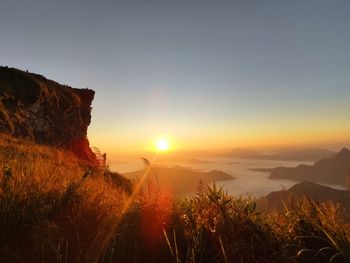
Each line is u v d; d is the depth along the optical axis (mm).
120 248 3195
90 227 3633
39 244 3189
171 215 3814
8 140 20766
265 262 3037
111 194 5656
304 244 3119
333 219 3254
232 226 3365
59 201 4238
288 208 3666
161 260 3252
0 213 3391
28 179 4887
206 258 3143
